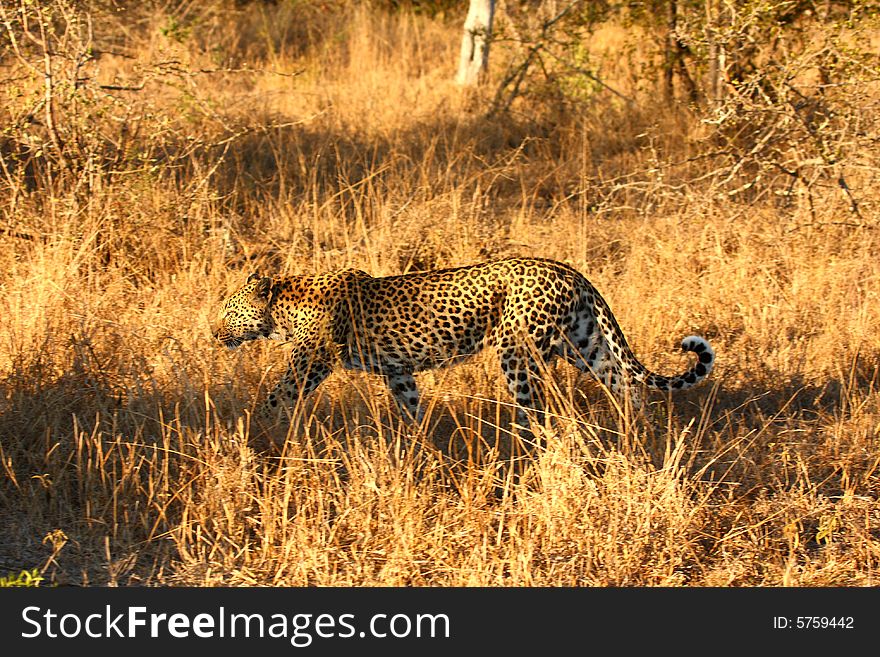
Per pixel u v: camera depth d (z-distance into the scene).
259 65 25.42
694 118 19.03
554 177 18.16
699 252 13.95
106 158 14.38
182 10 24.55
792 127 14.71
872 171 14.38
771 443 9.52
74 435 8.62
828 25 15.59
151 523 8.22
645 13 20.19
